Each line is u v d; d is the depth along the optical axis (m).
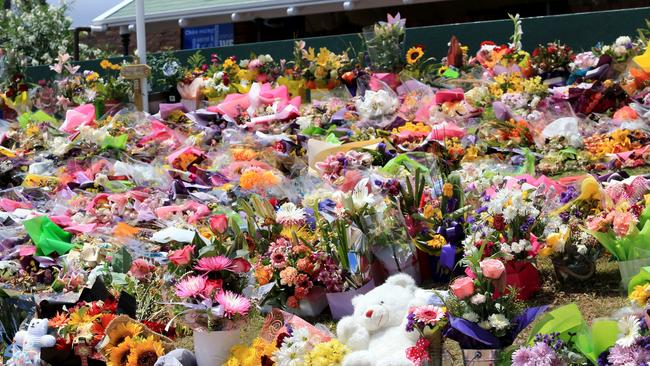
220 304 4.78
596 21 13.03
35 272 6.86
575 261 5.51
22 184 9.84
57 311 5.39
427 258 6.05
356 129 10.37
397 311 4.57
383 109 10.70
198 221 7.43
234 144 9.98
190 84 14.12
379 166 8.14
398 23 12.70
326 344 4.51
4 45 23.28
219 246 5.30
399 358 4.22
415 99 10.88
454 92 10.62
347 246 5.83
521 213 5.48
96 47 27.08
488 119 10.18
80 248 6.98
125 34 21.70
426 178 6.79
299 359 4.54
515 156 8.85
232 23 22.00
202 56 15.60
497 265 4.32
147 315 5.49
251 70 13.89
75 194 8.90
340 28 21.12
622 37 11.25
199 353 4.85
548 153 9.12
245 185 7.74
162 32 24.09
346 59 12.99
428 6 20.14
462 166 8.29
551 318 4.18
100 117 14.47
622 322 4.09
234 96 12.06
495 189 6.10
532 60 11.80
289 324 4.84
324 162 8.20
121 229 7.19
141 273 5.70
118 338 4.97
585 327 4.21
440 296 4.38
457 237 5.87
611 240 5.37
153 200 8.27
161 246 6.61
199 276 4.94
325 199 6.80
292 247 5.75
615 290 5.40
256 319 5.00
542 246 5.54
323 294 5.75
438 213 5.98
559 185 6.68
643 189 6.04
